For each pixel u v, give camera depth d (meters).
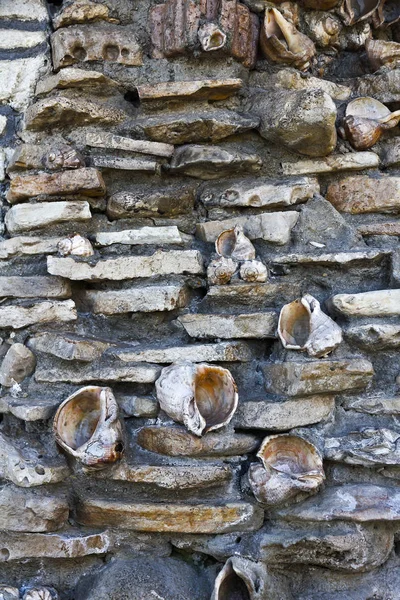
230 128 0.99
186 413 0.91
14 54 1.03
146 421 0.95
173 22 1.01
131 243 1.00
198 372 0.93
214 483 0.93
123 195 1.00
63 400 0.95
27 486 0.92
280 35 1.03
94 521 0.93
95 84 1.01
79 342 0.95
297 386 0.93
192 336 0.98
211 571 0.95
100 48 1.01
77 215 0.99
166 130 1.00
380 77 1.06
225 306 0.99
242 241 0.99
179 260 0.99
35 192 0.99
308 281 1.00
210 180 1.03
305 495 0.93
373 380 0.97
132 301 0.98
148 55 1.03
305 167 1.03
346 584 0.94
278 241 1.00
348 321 0.97
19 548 0.92
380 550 0.93
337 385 0.94
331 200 1.04
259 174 1.03
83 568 0.95
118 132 1.02
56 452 0.95
